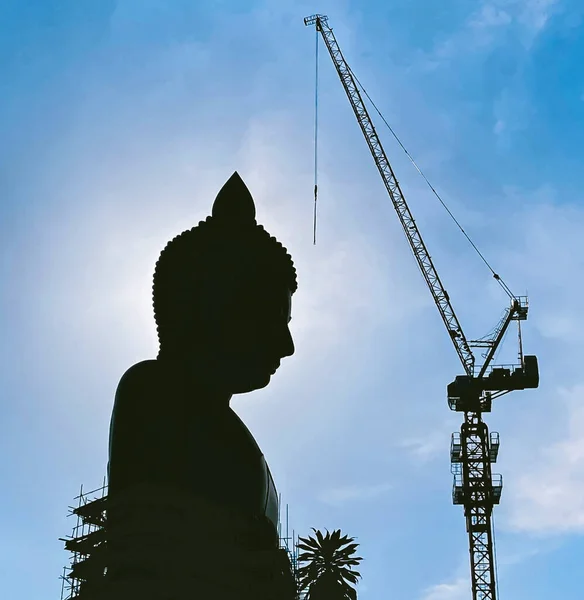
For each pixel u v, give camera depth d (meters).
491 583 165.38
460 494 167.88
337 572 70.94
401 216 185.12
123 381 49.16
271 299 51.81
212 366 50.44
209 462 47.34
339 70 190.38
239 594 46.19
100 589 44.97
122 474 46.84
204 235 52.72
